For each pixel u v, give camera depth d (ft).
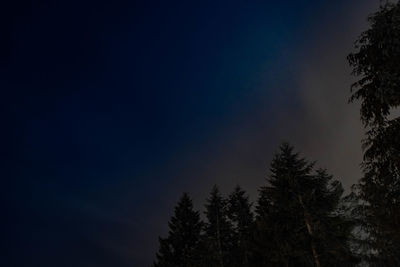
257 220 97.14
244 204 119.85
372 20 35.40
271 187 81.82
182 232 122.62
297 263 78.28
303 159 83.35
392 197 36.65
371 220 61.41
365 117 37.24
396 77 32.53
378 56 35.42
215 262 100.32
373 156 35.78
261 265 92.17
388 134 34.22
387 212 39.04
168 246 119.14
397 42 32.45
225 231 105.81
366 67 36.83
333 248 69.97
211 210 109.60
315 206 76.18
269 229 82.89
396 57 34.01
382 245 61.87
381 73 34.01
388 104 34.53
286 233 79.05
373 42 35.73
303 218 74.38
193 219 125.70
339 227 72.08
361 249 70.18
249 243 95.96
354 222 69.92
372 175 36.52
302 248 74.69
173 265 113.09
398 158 33.68
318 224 71.15
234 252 102.94
